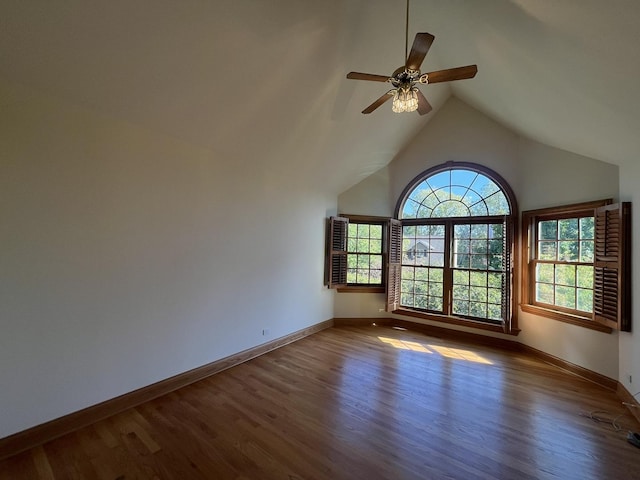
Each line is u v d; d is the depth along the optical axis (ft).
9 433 6.18
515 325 13.20
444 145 15.40
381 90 11.21
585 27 5.45
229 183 10.77
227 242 10.76
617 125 7.75
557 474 5.97
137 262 8.23
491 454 6.51
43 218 6.56
